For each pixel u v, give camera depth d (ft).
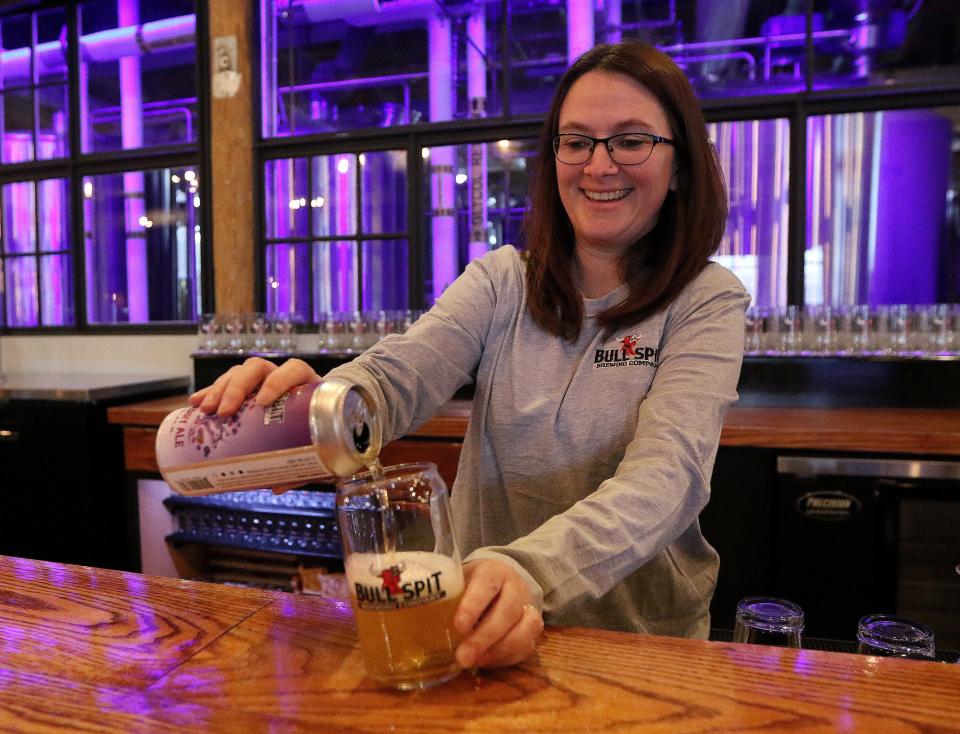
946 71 10.93
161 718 1.80
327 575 9.18
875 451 6.76
